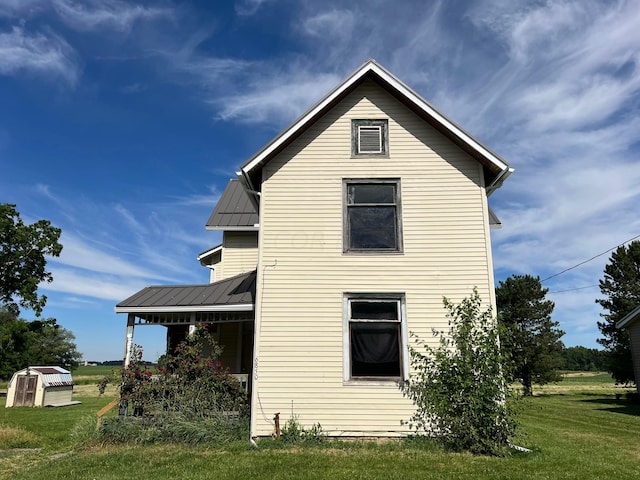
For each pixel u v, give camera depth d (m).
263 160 10.52
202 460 7.73
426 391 9.14
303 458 7.79
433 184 10.51
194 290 11.89
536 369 32.69
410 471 6.91
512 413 8.47
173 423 9.45
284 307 9.88
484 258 10.02
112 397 29.78
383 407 9.32
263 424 9.31
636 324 21.61
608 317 31.91
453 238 10.16
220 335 14.16
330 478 6.52
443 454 8.09
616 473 7.02
